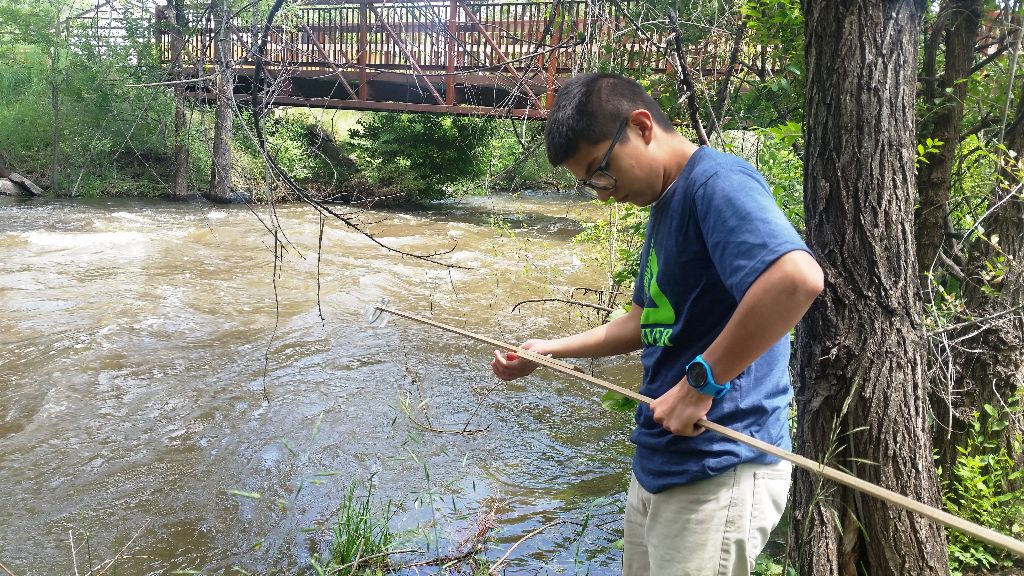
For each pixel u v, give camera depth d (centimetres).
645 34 402
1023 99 348
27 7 1543
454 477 479
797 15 411
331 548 377
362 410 579
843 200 255
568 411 588
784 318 164
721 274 175
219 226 1298
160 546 406
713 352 174
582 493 461
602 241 661
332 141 1788
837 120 253
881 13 247
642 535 222
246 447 518
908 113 254
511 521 423
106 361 666
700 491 196
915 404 265
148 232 1220
